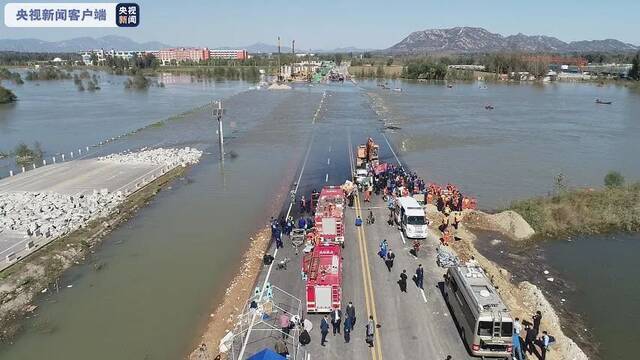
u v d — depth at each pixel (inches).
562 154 3181.6
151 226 1861.5
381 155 3034.0
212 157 2999.5
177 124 4296.3
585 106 5787.4
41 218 1802.4
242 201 2148.1
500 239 1754.4
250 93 7219.5
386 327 1092.5
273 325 1106.1
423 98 6604.3
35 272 1437.0
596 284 1444.4
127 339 1138.7
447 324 1106.7
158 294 1346.0
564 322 1236.5
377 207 1914.4
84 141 3634.4
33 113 5147.6
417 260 1437.0
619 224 1899.6
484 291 1009.5
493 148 3329.2
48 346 1117.7
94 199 2032.5
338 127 4104.3
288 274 1350.9
